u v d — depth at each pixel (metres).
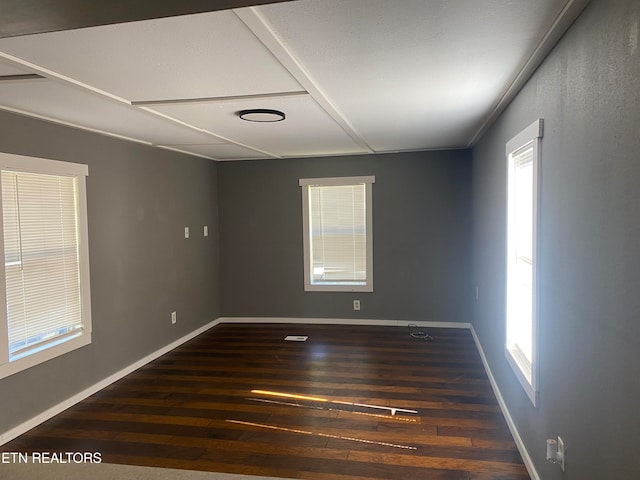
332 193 5.87
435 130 4.01
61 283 3.46
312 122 3.50
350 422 3.14
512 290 2.95
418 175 5.61
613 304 1.36
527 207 2.62
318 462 2.64
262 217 6.04
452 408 3.33
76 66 2.08
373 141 4.64
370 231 5.77
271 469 2.57
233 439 2.92
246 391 3.73
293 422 3.15
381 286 5.81
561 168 1.85
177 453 2.76
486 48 1.95
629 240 1.25
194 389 3.80
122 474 1.46
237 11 1.52
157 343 4.71
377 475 2.50
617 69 1.31
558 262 1.91
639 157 1.18
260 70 2.18
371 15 1.59
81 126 3.50
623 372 1.29
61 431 3.07
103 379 3.89
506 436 2.90
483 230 4.30
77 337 3.57
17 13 1.14
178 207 5.16
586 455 1.60
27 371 3.12
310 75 2.28
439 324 5.68
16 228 3.08
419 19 1.63
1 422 2.93
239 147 4.83
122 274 4.16
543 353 2.16
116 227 4.09
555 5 1.54
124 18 1.19
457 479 2.44
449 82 2.45
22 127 3.12
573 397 1.73
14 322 3.06
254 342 5.18
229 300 6.17
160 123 3.42
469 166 5.48
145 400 3.59
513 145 2.70
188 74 2.22
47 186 3.34
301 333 5.51
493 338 3.67
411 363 4.36
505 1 1.51
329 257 5.94
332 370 4.20
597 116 1.47
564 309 1.83
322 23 1.65
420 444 2.82
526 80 2.43
